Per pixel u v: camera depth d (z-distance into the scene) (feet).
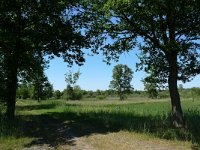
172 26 62.03
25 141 56.24
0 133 61.11
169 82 64.08
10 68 86.94
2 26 84.69
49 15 86.43
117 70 356.79
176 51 61.26
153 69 67.15
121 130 64.34
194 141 51.44
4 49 87.92
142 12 59.47
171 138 54.44
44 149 50.52
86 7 66.28
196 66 64.39
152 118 76.54
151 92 69.10
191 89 339.98
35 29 85.51
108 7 56.13
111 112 101.71
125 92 358.23
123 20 64.80
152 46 66.08
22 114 112.98
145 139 54.44
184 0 58.34
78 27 86.63
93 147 50.75
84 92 467.11
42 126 76.64
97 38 70.23
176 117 62.80
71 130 69.36
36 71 106.42
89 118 89.51
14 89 88.22
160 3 56.39
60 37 86.79
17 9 84.69
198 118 70.79
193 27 61.67
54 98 344.49
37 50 90.53
